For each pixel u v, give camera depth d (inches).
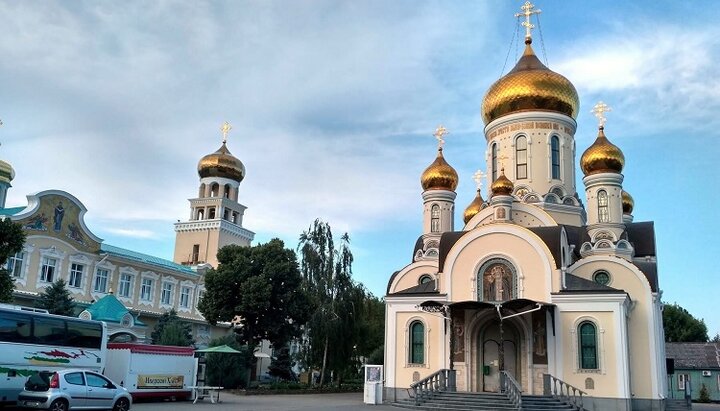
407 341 1537.9
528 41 2031.3
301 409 1231.5
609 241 1702.8
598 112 1875.0
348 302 2097.7
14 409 1007.6
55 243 1958.7
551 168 1852.9
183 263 2955.2
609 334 1355.8
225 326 2677.2
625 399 1311.5
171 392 1374.3
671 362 2102.6
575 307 1391.5
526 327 1424.7
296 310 2006.6
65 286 1968.5
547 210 1803.6
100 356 1165.1
